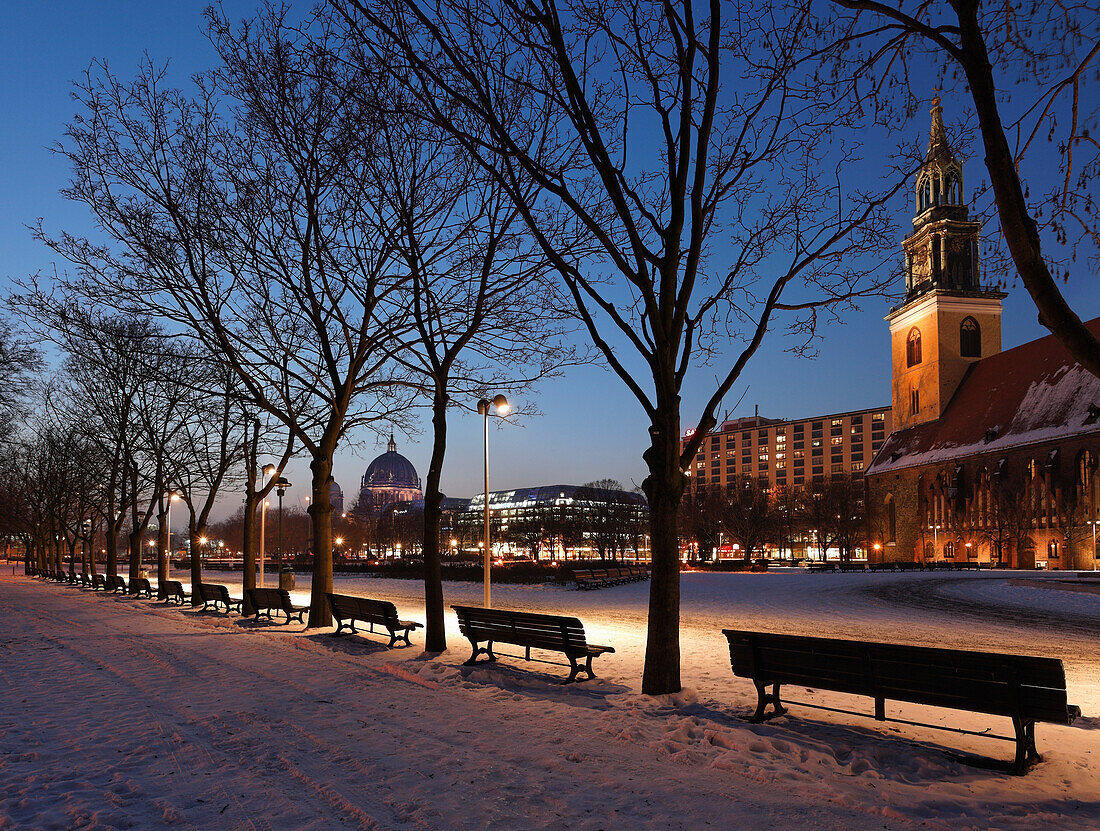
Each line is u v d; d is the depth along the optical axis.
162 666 11.84
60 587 42.06
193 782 5.90
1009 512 74.69
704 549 89.62
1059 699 5.85
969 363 94.56
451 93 8.73
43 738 7.37
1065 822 4.97
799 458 171.38
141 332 22.27
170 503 40.34
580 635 9.85
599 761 6.30
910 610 24.31
